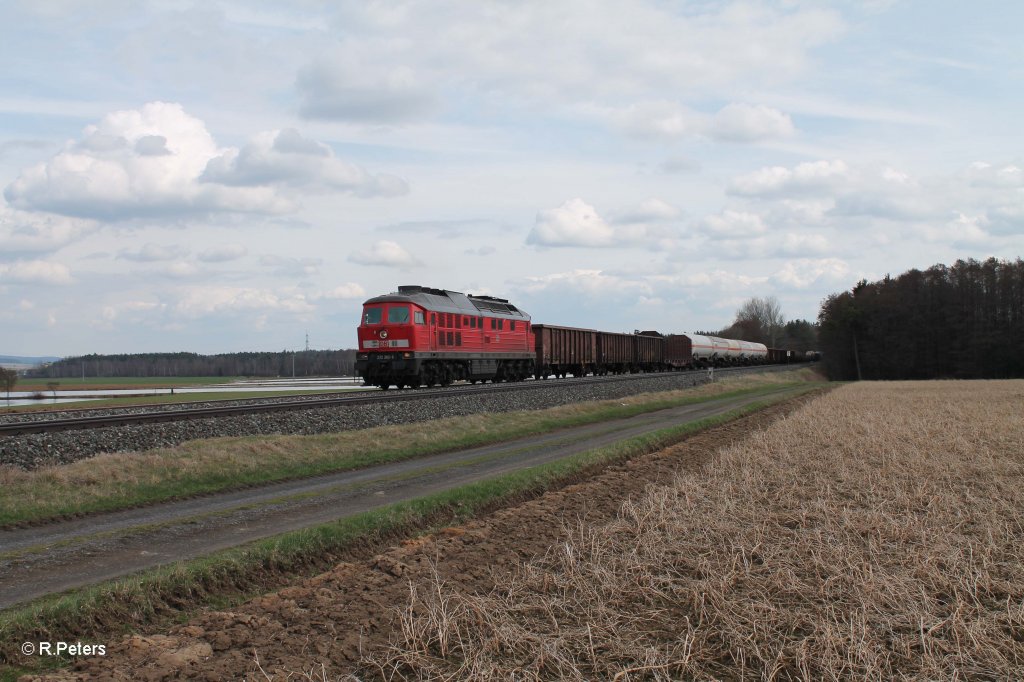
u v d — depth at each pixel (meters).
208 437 21.09
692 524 12.11
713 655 7.39
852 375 119.62
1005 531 11.93
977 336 104.88
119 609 8.73
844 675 6.98
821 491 15.23
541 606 8.52
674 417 37.41
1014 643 7.58
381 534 12.84
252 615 8.47
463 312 43.78
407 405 28.52
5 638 7.61
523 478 17.70
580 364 63.72
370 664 7.20
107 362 182.38
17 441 16.56
